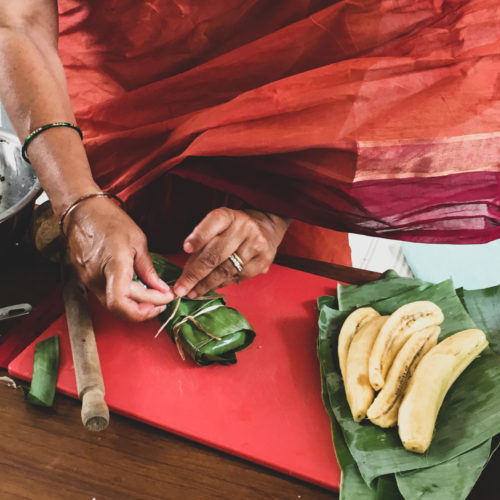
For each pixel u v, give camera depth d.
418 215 1.03
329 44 0.98
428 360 0.84
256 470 0.80
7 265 1.14
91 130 1.18
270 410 0.88
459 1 0.90
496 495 0.75
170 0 1.00
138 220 1.23
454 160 0.96
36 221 1.08
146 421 0.85
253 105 0.98
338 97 0.95
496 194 1.00
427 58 0.93
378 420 0.80
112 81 1.13
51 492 0.75
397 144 0.94
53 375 0.90
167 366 0.95
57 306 1.06
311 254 1.43
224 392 0.91
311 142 0.95
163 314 1.00
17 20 0.92
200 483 0.78
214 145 0.98
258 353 0.98
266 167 1.01
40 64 0.87
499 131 0.93
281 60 1.02
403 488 0.72
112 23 1.06
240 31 1.03
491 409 0.80
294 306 1.10
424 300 1.01
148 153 1.15
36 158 0.83
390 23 0.94
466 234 1.07
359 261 2.27
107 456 0.80
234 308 1.05
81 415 0.85
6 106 0.85
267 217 1.06
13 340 0.99
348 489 0.75
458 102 0.94
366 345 0.89
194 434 0.83
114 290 0.74
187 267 0.89
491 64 0.93
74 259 0.81
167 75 1.11
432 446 0.77
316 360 0.98
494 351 0.93
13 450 0.80
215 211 0.87
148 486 0.77
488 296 1.03
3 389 0.90
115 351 0.97
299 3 0.98
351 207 1.02
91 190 0.80
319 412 0.88
